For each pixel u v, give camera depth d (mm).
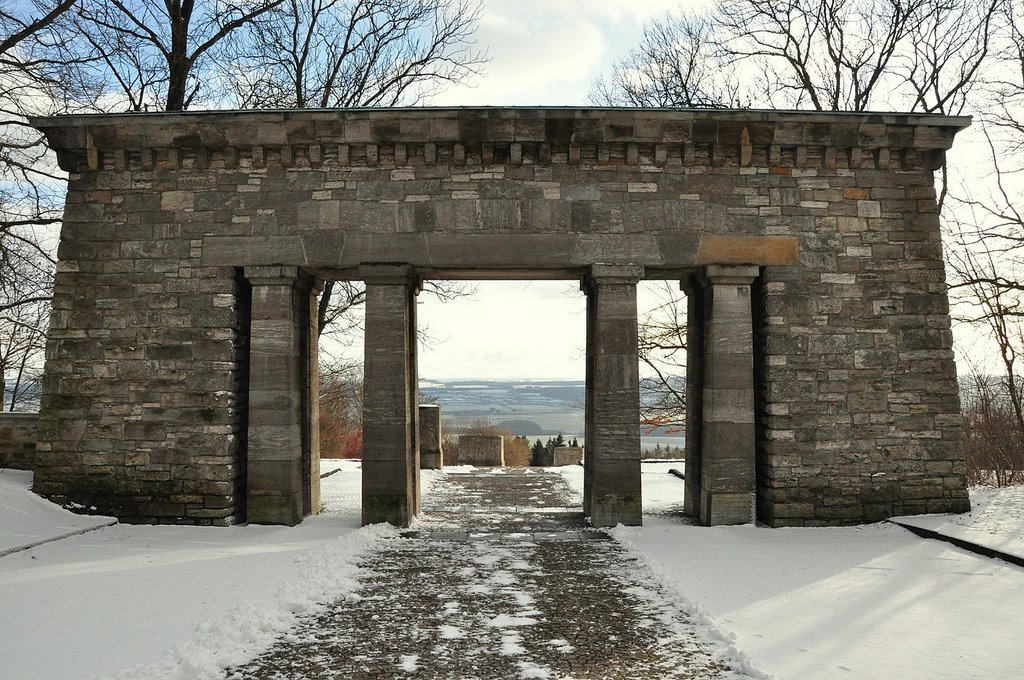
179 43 18000
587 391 12664
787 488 11211
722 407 11414
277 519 11398
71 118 11250
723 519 11336
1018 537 9695
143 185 11641
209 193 11602
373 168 11523
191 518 11336
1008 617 6871
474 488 16734
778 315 11398
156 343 11508
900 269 11523
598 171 11500
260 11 18375
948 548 9664
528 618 7090
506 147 11445
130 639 6211
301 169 11562
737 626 6664
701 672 5703
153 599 7348
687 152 11438
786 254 11453
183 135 11375
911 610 7090
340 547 9719
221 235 11555
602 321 11422
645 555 9539
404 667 5863
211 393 11422
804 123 11281
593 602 7594
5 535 9852
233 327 11547
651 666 5848
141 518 11367
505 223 11414
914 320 11461
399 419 11414
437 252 11414
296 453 11711
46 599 7340
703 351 12492
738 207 11492
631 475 11359
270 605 7148
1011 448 14977
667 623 6918
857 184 11594
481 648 6285
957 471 11320
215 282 11523
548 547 10164
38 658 5770
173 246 11586
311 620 7031
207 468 11367
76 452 11453
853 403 11328
